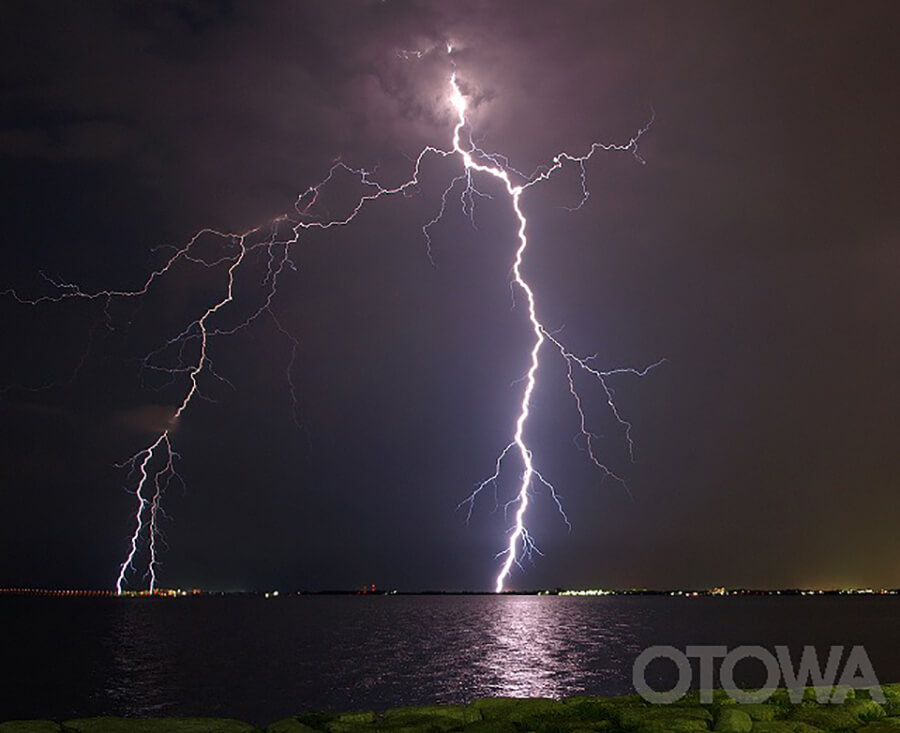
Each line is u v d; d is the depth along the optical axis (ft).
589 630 269.64
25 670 153.38
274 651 192.44
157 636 252.01
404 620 361.30
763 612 456.45
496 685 122.31
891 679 114.42
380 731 32.53
